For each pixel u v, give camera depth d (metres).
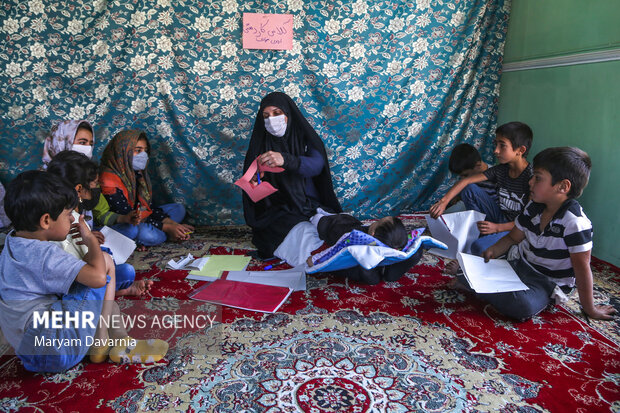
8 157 3.19
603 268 2.74
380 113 3.57
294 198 2.94
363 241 2.34
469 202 2.94
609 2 2.71
